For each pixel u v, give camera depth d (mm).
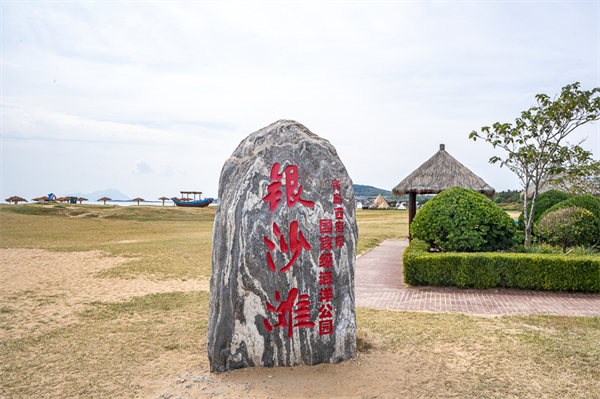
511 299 7781
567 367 4477
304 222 4801
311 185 4922
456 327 6000
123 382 4316
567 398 3828
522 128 11188
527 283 8320
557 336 5469
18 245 16906
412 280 9000
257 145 4910
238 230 4633
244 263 4594
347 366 4664
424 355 4938
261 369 4598
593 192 14906
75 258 13375
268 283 4633
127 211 37375
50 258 13383
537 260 8242
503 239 10516
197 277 10305
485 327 5965
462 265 8633
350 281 4984
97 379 4391
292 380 4324
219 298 4582
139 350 5297
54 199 59875
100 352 5219
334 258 4895
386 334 5734
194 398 3955
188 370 4637
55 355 5117
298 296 4703
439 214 10727
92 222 30094
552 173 11484
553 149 10930
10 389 4145
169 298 8148
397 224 30000
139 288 9086
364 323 6289
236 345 4590
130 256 13805
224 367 4574
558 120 10633
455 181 14477
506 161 11812
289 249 4711
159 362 4887
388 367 4609
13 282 9711
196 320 6672
